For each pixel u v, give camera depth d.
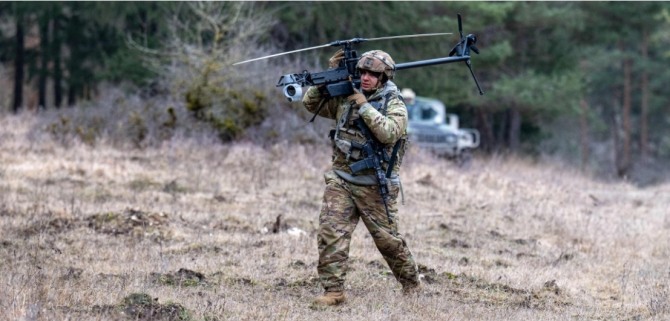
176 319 17.62
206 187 38.25
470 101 84.69
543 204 39.97
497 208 38.44
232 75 51.94
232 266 23.73
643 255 30.09
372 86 19.11
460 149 57.88
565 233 32.97
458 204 38.78
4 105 103.00
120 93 55.72
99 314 17.44
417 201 38.72
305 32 76.94
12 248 24.45
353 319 18.41
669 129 145.00
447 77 80.50
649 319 20.86
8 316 16.86
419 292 20.78
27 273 20.75
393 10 75.06
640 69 119.06
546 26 85.75
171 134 50.06
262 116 51.75
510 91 83.31
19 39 95.62
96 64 90.12
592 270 26.89
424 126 58.75
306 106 19.78
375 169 19.23
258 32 55.69
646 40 114.81
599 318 20.88
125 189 36.41
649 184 83.44
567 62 90.69
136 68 76.00
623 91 133.25
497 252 28.80
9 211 29.88
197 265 23.48
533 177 52.28
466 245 29.48
